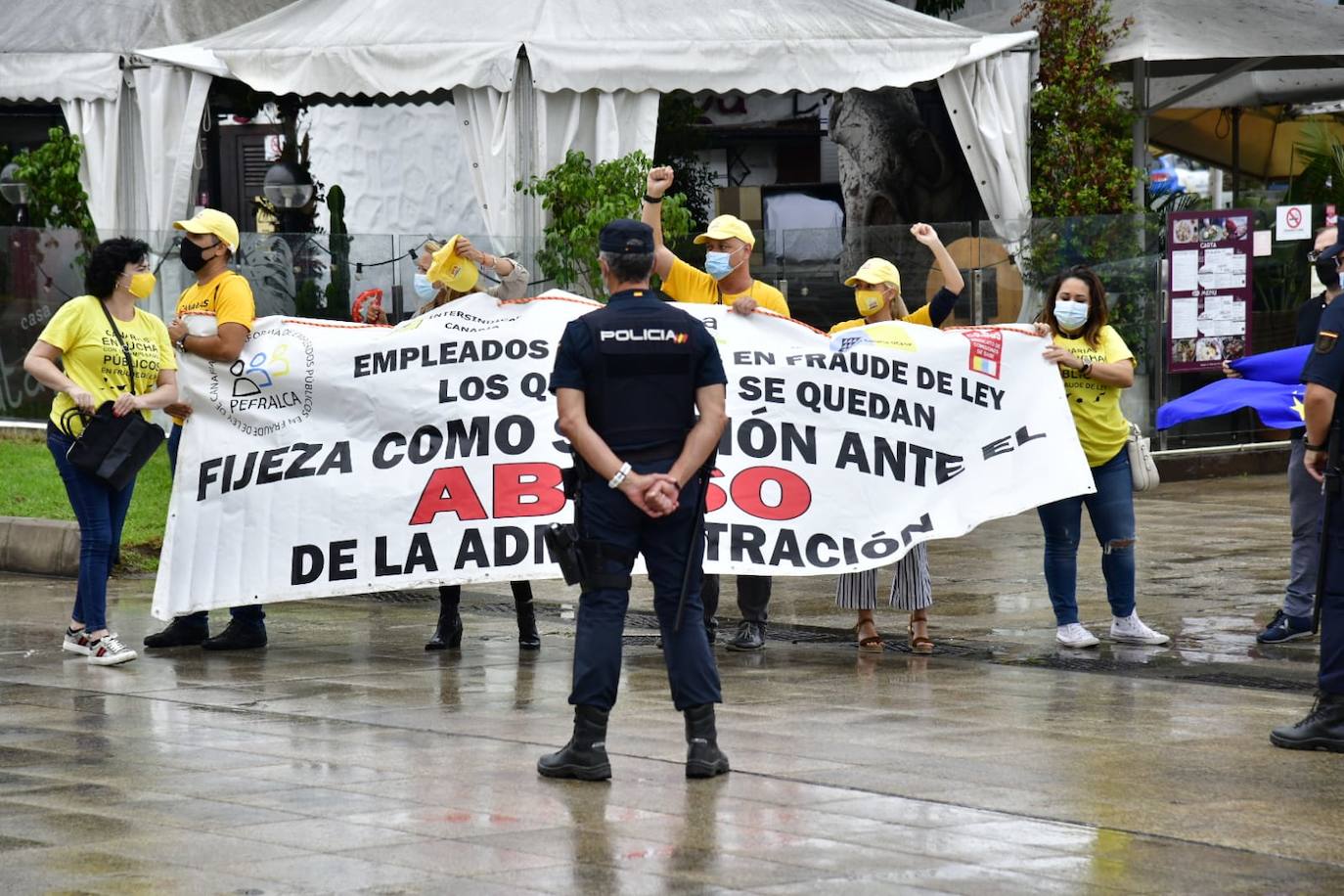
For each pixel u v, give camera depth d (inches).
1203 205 979.9
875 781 292.5
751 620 442.9
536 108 754.8
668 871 236.8
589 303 446.9
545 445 435.2
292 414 439.5
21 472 710.5
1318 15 928.9
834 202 1085.1
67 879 232.4
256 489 437.1
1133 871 239.1
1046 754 315.0
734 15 776.3
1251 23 895.7
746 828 260.7
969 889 229.0
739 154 1133.7
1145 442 452.8
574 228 736.3
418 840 253.0
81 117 827.4
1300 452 442.9
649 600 534.6
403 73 756.6
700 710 294.8
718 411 293.7
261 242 778.2
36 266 824.3
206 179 1029.2
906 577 437.1
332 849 247.8
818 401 438.3
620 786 288.0
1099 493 449.7
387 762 307.6
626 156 755.4
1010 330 446.0
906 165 999.6
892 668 415.8
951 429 442.6
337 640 458.3
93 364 409.1
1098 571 577.9
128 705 364.5
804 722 346.0
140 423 410.9
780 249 817.5
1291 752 318.0
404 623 488.4
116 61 811.4
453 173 1035.9
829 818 266.8
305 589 432.1
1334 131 1067.9
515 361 439.5
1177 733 336.2
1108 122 858.8
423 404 438.0
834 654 437.1
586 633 291.6
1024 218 810.2
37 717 351.3
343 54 764.0
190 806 274.5
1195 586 548.4
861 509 435.5
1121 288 811.4
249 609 442.0
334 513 434.9
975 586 556.1
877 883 231.1
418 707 361.4
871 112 996.6
